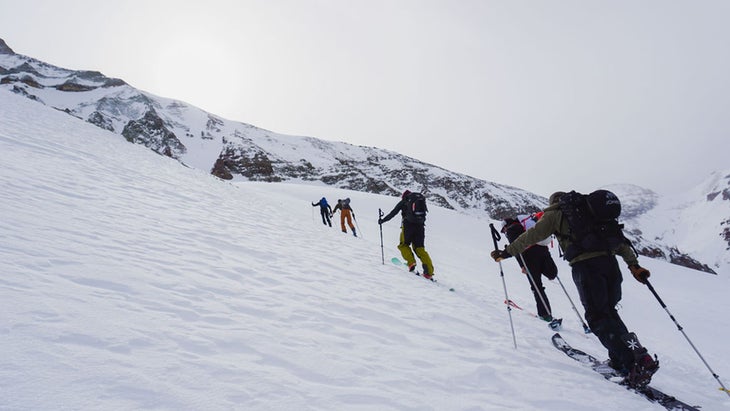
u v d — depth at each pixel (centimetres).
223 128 15800
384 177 13862
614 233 390
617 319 383
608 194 401
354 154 17775
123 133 10875
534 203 14025
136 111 12644
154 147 11012
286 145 16150
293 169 11819
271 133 17462
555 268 634
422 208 819
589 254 394
